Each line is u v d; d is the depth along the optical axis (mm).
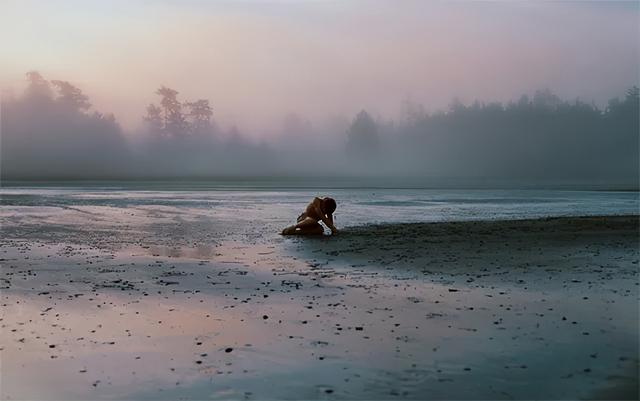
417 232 17984
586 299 7977
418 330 6453
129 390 4766
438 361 5344
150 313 7449
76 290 9000
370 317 7105
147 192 56594
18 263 11875
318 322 6887
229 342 6098
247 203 36969
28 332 6543
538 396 4445
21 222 22391
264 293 8711
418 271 10648
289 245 15141
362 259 12328
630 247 13859
